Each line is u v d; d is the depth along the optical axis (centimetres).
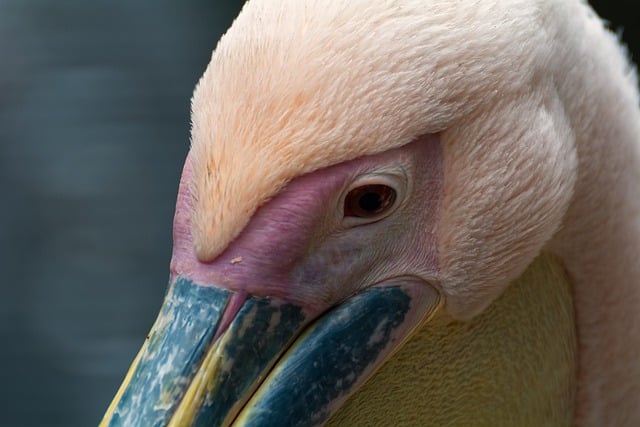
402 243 241
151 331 240
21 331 355
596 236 244
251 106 239
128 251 370
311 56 238
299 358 240
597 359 246
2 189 387
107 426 239
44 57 430
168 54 434
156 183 389
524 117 240
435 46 239
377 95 238
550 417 245
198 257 240
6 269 368
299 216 239
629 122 245
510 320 244
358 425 243
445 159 240
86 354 349
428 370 243
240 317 239
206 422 239
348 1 239
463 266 241
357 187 239
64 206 382
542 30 240
